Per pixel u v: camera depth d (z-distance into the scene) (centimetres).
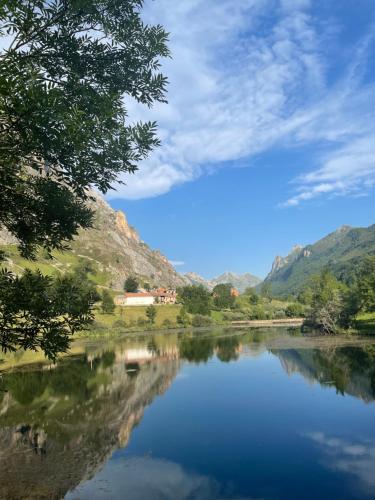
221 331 12250
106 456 2142
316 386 3588
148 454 2159
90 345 8444
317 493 1662
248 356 5856
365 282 9419
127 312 15812
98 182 919
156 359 5931
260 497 1645
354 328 9375
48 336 810
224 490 1717
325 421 2592
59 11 843
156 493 1706
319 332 9581
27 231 930
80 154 834
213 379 4197
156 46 952
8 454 2195
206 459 2070
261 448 2192
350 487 1700
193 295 19375
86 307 880
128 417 2834
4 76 646
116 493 1717
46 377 4391
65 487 1780
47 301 838
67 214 944
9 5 714
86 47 919
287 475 1847
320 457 2031
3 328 794
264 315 17825
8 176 748
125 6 923
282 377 4106
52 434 2505
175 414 2903
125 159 905
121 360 5850
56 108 714
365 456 2014
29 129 719
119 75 962
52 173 876
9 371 4784
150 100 996
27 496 1706
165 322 14775
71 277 917
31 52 857
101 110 823
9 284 812
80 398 3419
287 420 2658
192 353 6550
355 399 3064
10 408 3100
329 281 17975
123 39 927
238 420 2706
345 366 4478
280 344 7294
